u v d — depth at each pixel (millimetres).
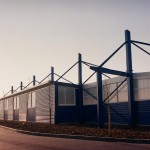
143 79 23047
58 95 29609
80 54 32312
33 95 36219
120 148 11266
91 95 28859
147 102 22484
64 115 29641
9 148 12055
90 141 14141
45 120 31562
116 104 25719
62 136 16578
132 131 17266
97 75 22547
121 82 25312
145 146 11758
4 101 51750
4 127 28125
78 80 31703
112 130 18391
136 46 23609
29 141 14766
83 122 30453
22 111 40500
